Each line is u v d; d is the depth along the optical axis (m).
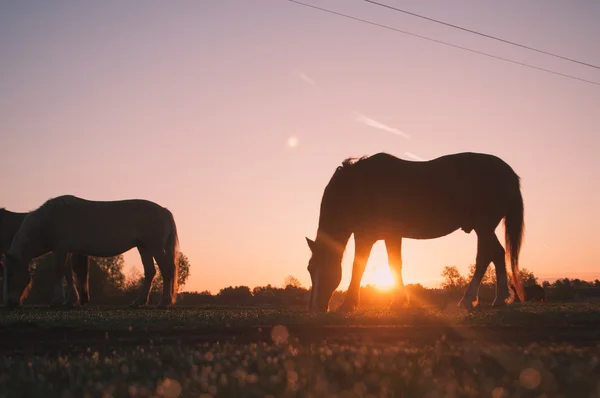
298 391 5.01
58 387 5.39
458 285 53.59
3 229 21.66
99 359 6.89
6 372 6.11
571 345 7.22
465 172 13.35
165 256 19.06
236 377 5.38
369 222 13.60
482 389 4.98
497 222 13.36
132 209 19.02
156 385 5.39
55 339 9.06
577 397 4.77
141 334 9.20
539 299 27.11
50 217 18.62
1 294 26.58
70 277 18.78
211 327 9.53
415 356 6.50
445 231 13.59
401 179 13.42
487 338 8.37
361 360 6.05
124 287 70.75
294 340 8.08
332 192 13.78
